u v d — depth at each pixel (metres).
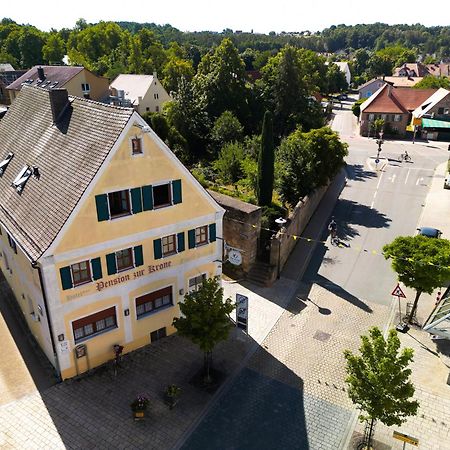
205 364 20.44
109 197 19.33
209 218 23.27
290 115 61.00
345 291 28.34
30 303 22.23
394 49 176.50
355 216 40.16
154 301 22.73
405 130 72.81
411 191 46.19
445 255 22.11
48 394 19.80
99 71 111.06
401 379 14.85
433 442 17.66
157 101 76.94
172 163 20.56
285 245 30.81
